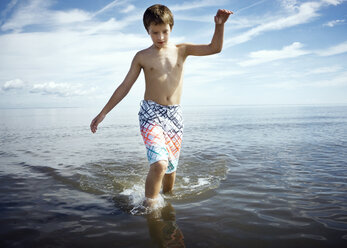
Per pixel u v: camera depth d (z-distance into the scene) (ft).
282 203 7.23
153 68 7.85
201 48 8.18
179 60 8.19
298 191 8.24
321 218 6.23
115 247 5.06
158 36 7.68
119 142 20.59
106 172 11.28
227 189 8.61
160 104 7.91
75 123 44.65
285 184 8.99
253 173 10.51
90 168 11.89
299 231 5.58
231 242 5.17
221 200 7.60
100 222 6.23
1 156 14.66
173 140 8.11
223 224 5.98
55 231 5.75
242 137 22.02
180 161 13.15
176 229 5.78
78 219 6.41
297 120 42.57
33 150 16.78
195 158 13.82
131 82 8.18
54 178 10.19
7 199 7.85
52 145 19.01
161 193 8.48
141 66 8.16
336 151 14.97
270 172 10.61
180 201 7.64
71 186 9.23
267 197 7.75
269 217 6.33
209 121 44.39
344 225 5.84
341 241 5.15
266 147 16.81
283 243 5.10
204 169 11.46
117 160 13.73
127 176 10.70
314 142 18.56
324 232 5.53
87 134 26.50
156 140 7.49
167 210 6.95
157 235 5.53
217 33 7.75
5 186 9.12
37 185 9.29
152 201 7.26
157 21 7.50
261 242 5.15
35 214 6.72
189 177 10.29
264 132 25.54
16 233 5.66
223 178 9.93
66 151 16.44
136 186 9.40
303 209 6.79
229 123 38.65
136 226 5.98
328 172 10.46
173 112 8.07
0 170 11.35
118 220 6.34
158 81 7.82
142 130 7.87
